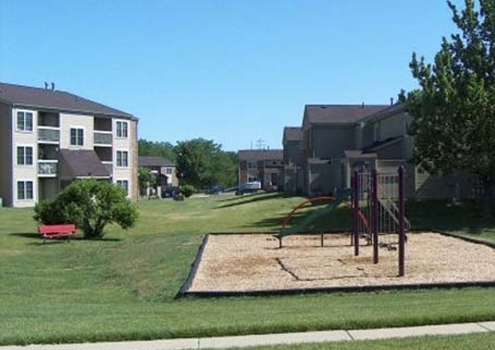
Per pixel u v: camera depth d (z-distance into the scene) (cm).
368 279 1466
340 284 1401
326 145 6181
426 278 1462
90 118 6788
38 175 6253
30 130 6188
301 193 6234
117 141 7125
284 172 8038
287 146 8656
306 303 1191
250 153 13562
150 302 1308
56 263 2092
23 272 1884
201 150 12181
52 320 1004
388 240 2328
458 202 3634
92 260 2130
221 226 3453
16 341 846
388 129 4903
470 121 2809
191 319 979
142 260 2011
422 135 2958
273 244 2277
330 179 5728
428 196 3781
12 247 2541
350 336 852
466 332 855
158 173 12206
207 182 12312
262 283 1439
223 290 1333
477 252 1936
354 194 2108
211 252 2048
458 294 1253
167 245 2372
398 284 1357
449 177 3744
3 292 1541
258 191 8800
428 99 2906
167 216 4478
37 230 3278
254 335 874
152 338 866
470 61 2984
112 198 2934
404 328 892
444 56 2903
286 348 786
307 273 1577
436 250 2002
